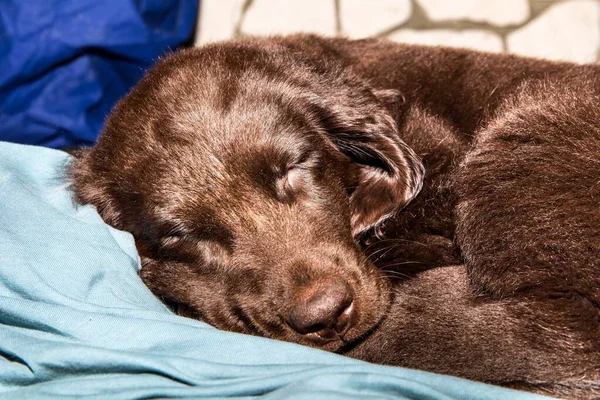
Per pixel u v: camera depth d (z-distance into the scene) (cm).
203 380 37
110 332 39
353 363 38
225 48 49
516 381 39
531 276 42
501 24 82
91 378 37
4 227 44
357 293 42
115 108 48
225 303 43
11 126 63
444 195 47
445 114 50
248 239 43
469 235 44
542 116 46
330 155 46
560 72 50
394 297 43
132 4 63
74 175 48
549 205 43
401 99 49
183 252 44
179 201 44
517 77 50
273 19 81
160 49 65
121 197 45
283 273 42
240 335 39
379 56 52
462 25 82
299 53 50
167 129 44
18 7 62
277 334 41
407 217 47
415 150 48
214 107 44
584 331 40
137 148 45
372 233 47
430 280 44
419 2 82
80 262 43
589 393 39
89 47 63
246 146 44
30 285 42
